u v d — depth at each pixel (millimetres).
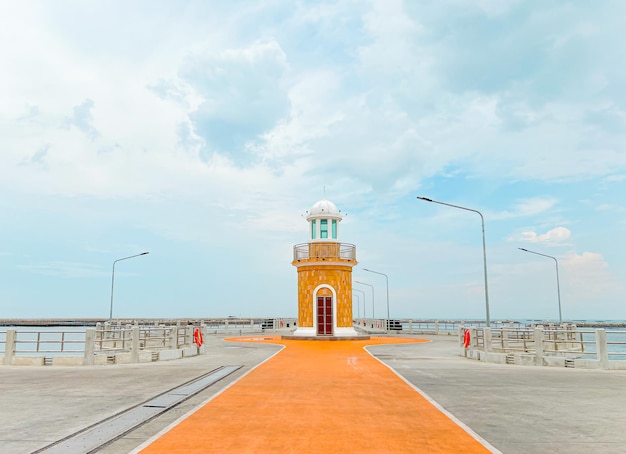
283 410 10742
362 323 83688
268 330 59219
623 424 9531
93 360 21172
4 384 15062
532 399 12297
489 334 23141
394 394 12930
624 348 57219
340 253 40219
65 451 7688
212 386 14438
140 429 9109
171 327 27828
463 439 8367
